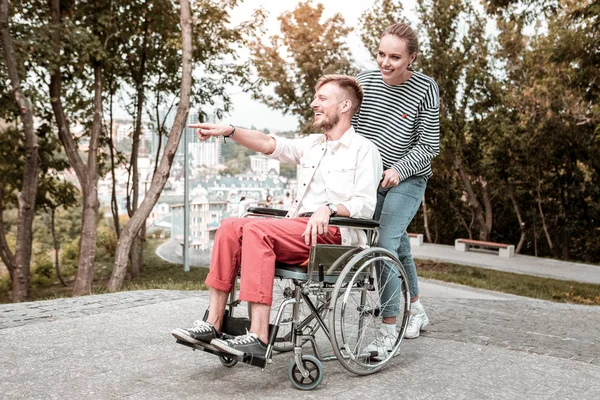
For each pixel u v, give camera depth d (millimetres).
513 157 27219
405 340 4094
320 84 3203
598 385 3176
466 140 27531
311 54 26719
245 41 18031
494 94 25609
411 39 3672
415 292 4211
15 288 14594
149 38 18078
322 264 2906
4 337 3797
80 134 18719
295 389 2908
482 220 27391
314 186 3227
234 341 2746
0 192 18672
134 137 19812
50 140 18547
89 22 15789
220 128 3162
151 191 13445
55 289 21859
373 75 3895
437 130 3875
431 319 5160
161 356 3426
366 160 3141
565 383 3189
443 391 2971
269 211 3361
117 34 16125
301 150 3285
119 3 15805
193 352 3521
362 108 3885
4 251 18641
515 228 31766
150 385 2910
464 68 25375
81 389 2836
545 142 25125
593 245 27953
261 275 2807
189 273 20234
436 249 24938
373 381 3088
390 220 3756
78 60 14297
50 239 46750
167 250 34625
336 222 2889
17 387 2857
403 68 3697
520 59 25422
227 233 2943
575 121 20828
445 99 25391
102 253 30547
